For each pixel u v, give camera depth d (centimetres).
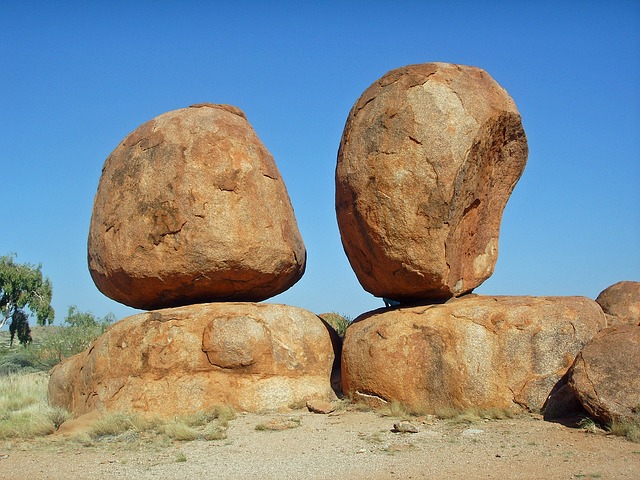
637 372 841
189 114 1143
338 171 1056
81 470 764
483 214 1075
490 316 952
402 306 1075
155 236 1072
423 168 965
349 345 1040
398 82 1017
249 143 1139
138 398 1014
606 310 1485
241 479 691
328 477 684
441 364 948
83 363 1129
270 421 932
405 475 679
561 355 929
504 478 659
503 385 924
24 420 1053
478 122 984
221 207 1075
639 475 659
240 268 1082
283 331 1075
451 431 852
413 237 971
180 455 792
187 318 1045
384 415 945
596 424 845
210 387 1007
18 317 3422
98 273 1146
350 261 1100
